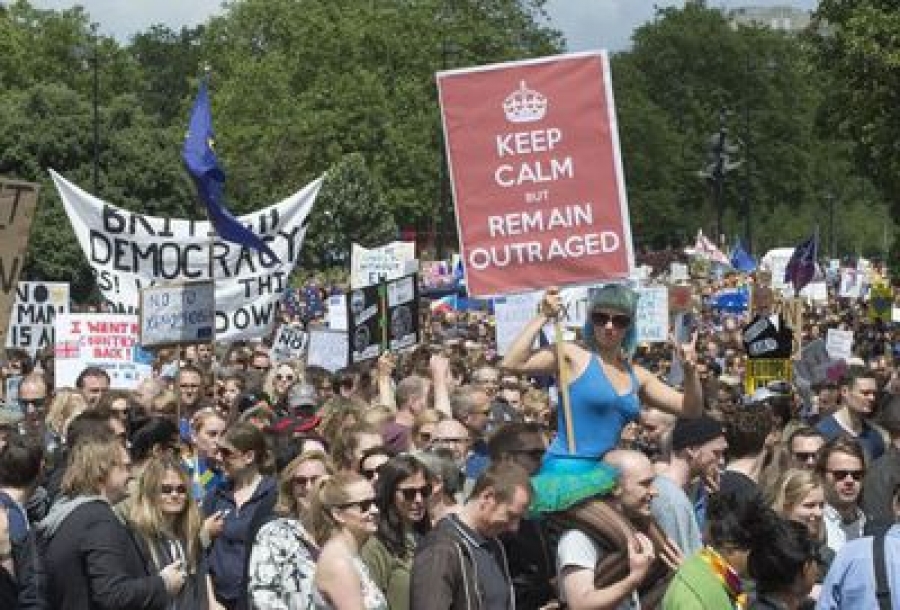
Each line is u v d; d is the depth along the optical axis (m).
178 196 86.00
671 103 146.25
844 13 52.09
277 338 25.38
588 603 8.59
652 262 77.69
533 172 11.46
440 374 15.37
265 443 11.77
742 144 134.62
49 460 14.08
